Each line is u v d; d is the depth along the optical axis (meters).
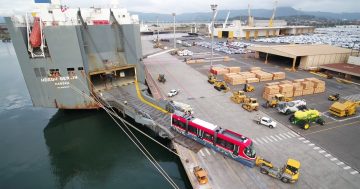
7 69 88.56
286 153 27.77
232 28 173.75
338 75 64.38
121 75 50.66
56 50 35.84
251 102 40.81
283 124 35.25
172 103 39.59
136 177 27.03
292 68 70.00
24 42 35.09
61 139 35.50
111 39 44.50
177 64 80.31
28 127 40.16
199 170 22.95
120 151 32.03
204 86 54.75
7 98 56.09
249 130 33.38
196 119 29.97
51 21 38.34
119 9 48.00
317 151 28.27
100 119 41.22
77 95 39.69
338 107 37.81
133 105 38.22
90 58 42.09
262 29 177.62
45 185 26.33
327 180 23.30
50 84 38.12
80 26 38.81
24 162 30.45
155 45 120.06
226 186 22.17
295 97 47.44
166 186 25.42
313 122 35.69
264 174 23.94
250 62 83.56
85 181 26.77
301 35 192.62
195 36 197.88
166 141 33.97
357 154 27.75
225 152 26.48
